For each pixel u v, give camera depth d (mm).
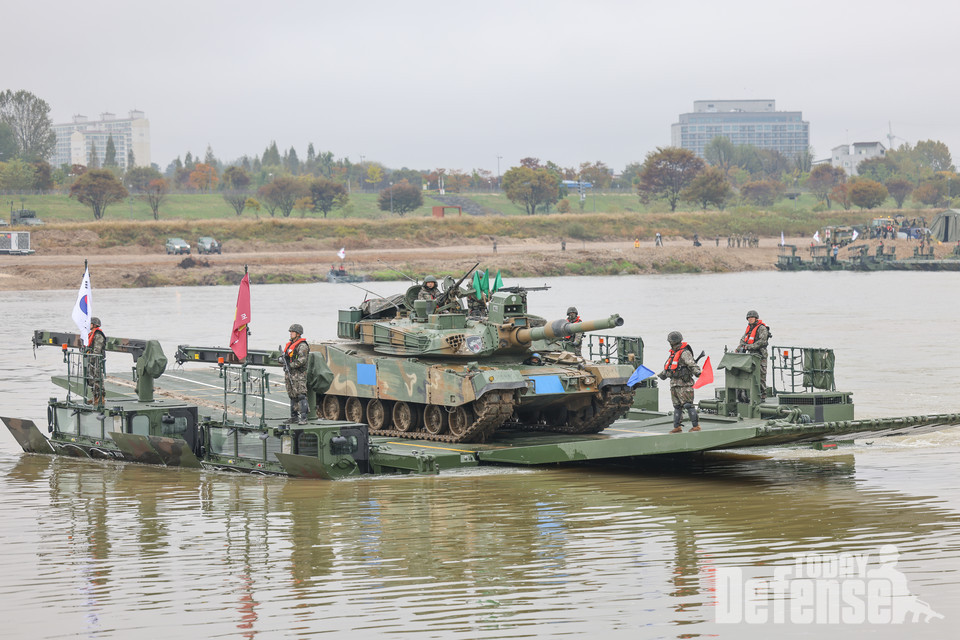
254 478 31719
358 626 18219
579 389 34844
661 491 28672
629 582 20391
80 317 36125
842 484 29188
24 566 22297
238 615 18922
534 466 32500
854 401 44000
